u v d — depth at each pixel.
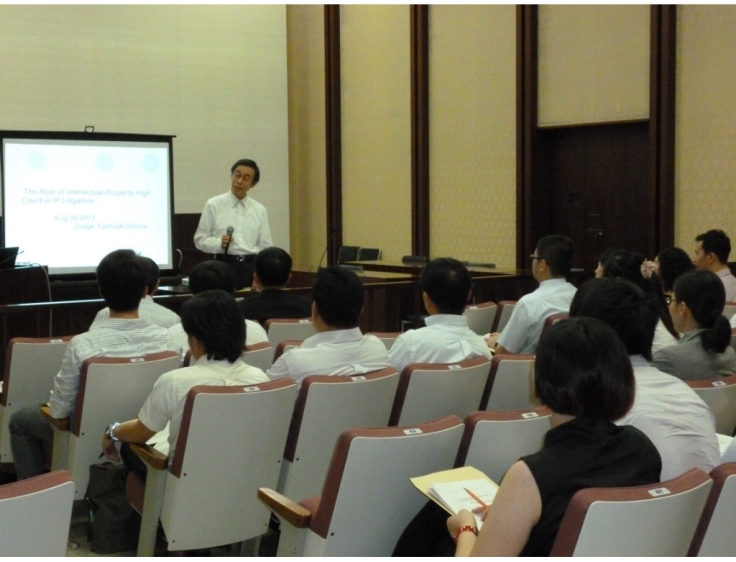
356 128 9.37
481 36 7.88
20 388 3.42
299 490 2.70
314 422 2.63
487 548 1.48
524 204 7.52
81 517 3.44
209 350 2.70
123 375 2.96
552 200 7.58
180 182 9.20
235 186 6.35
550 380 1.59
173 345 3.30
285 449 2.69
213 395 2.44
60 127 8.50
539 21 7.41
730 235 6.12
